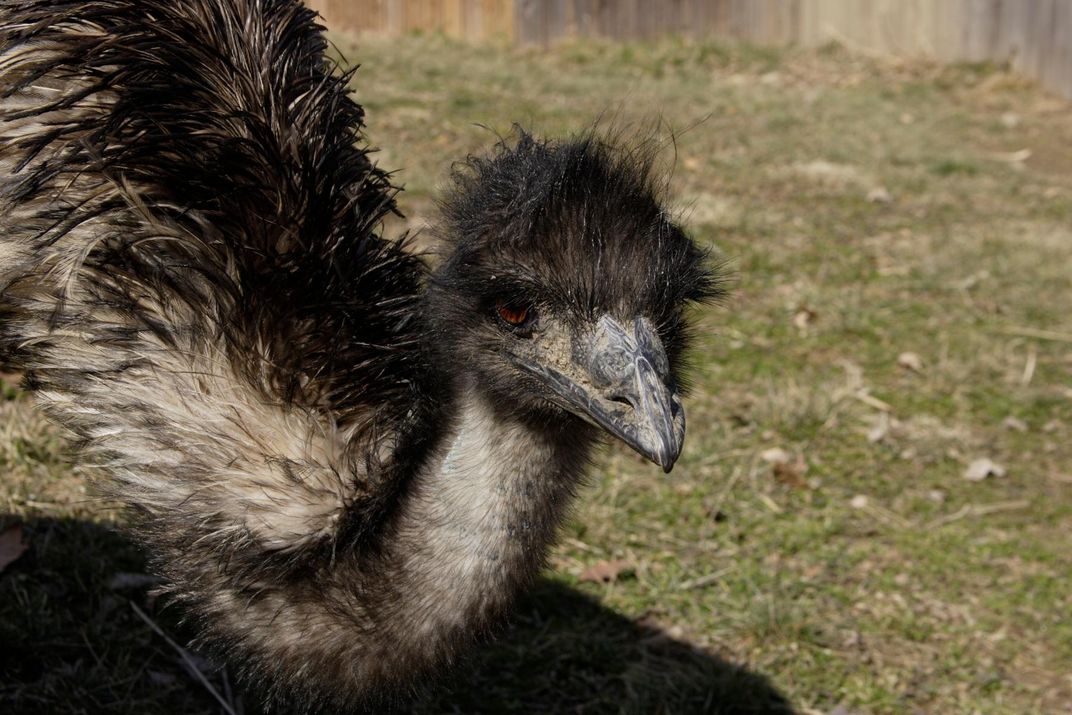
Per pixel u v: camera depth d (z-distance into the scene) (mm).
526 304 1133
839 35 4289
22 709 1315
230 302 1188
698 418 1786
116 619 1396
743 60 4125
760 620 1492
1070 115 3791
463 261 1154
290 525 1177
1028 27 4062
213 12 1262
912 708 1436
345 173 1262
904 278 2344
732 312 2123
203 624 1220
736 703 1422
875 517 1668
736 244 2404
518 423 1153
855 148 3154
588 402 1118
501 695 1404
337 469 1192
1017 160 3307
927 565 1600
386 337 1235
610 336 1116
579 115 3129
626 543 1582
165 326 1195
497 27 4191
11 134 1231
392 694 1189
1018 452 1813
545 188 1137
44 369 1235
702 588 1540
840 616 1523
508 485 1160
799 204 2703
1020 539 1654
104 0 1244
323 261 1219
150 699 1343
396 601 1165
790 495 1684
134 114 1209
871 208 2732
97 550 1442
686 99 3508
